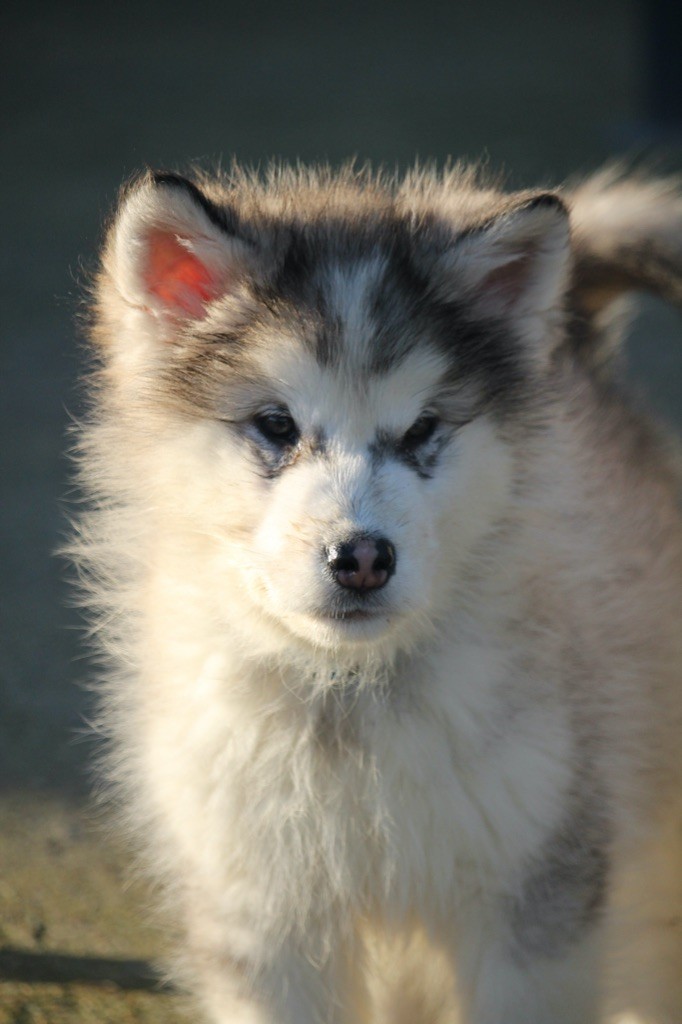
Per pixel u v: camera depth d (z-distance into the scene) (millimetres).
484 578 5184
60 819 7445
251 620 5156
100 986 6219
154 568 5504
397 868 5223
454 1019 5621
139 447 5457
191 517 5246
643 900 5715
